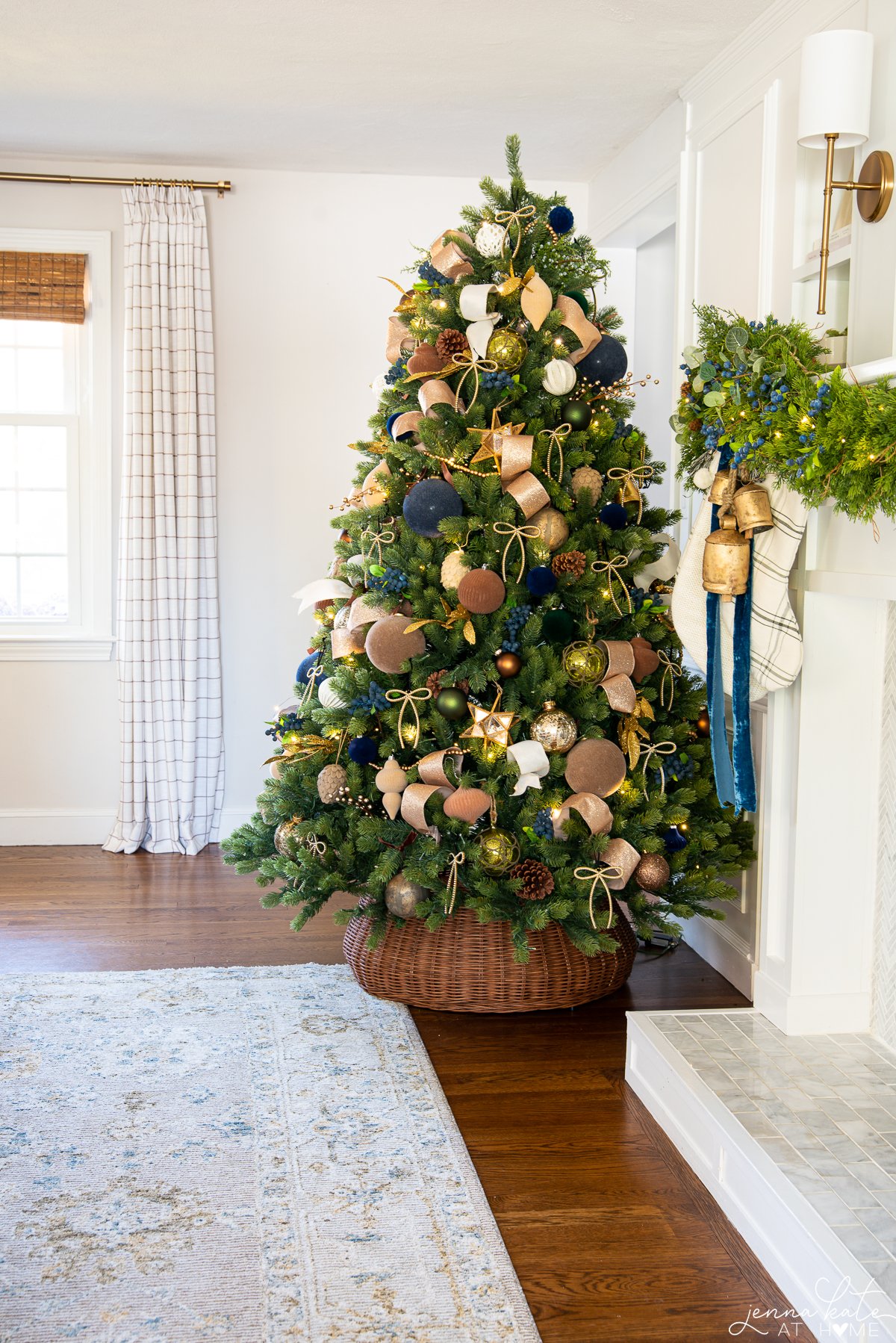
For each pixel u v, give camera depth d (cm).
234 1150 228
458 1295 185
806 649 255
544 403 281
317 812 292
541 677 267
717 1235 206
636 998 313
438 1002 290
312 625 473
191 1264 192
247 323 461
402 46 331
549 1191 218
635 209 415
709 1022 267
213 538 453
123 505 443
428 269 299
